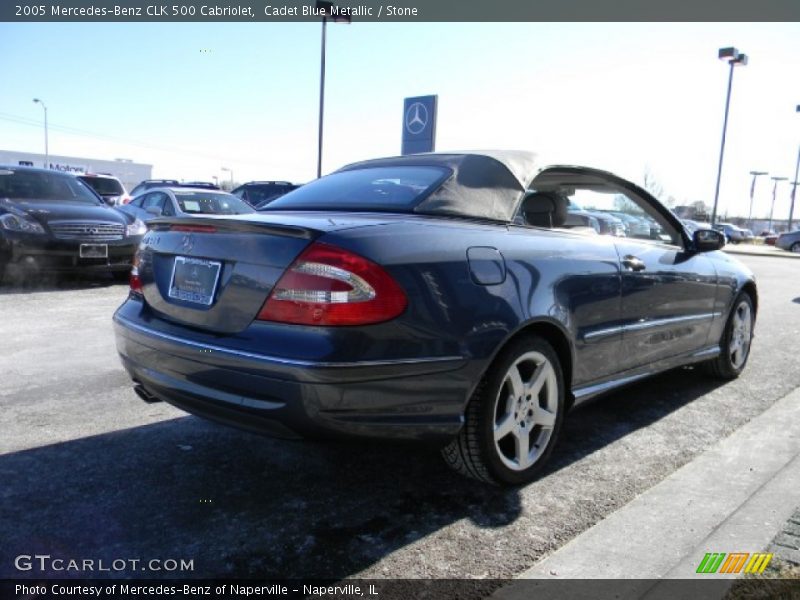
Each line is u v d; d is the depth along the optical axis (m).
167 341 2.66
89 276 9.52
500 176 3.23
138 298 3.08
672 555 2.42
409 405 2.46
